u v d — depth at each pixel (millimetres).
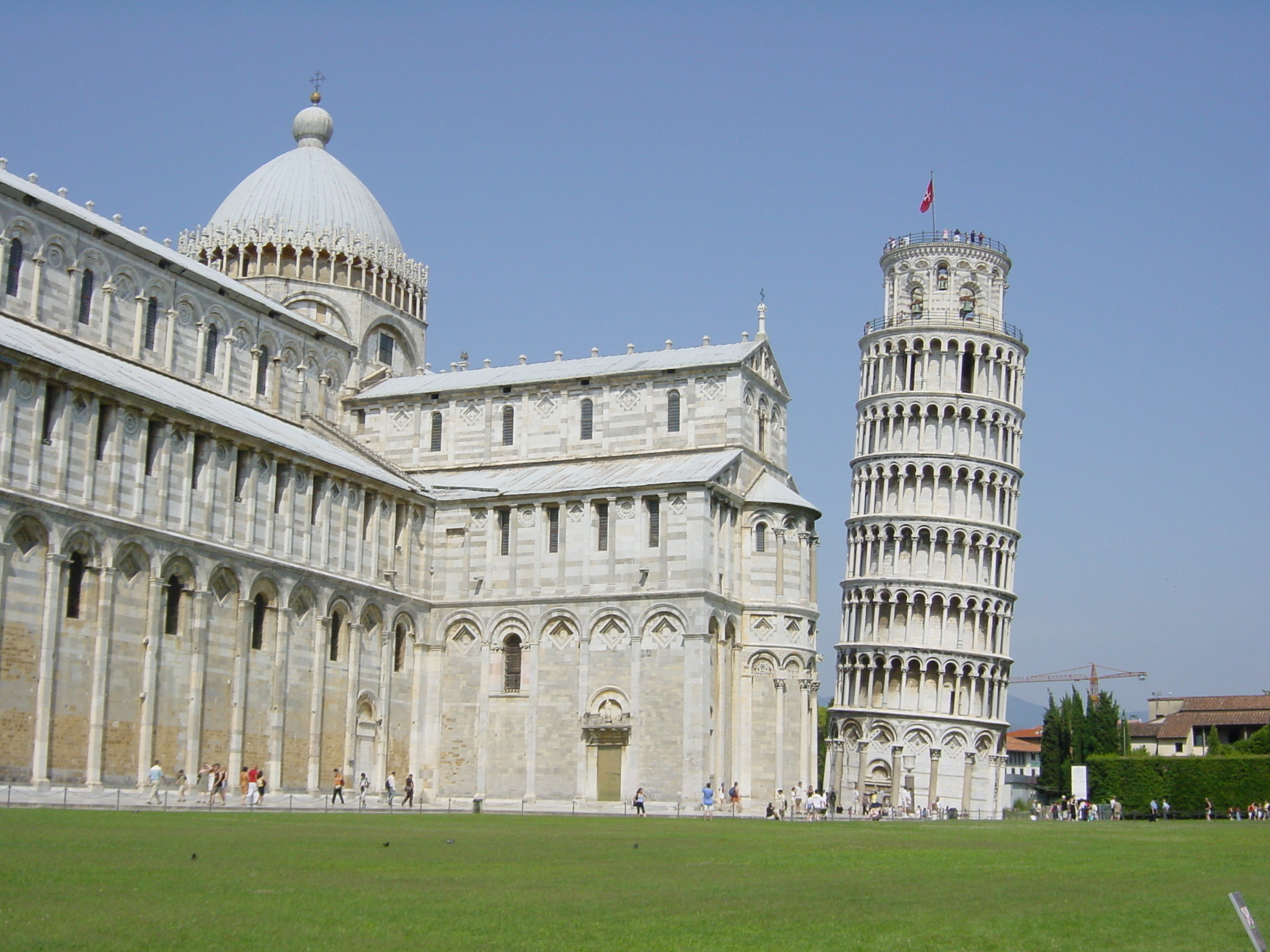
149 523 76625
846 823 86125
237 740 81875
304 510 89500
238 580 82750
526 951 24250
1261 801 136250
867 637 146750
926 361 149750
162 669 77000
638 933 26484
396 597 97750
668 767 92438
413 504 100875
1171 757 142625
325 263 115938
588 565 97312
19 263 83750
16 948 22578
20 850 36219
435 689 100438
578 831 59812
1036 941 27031
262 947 23625
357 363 116125
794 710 100812
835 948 25547
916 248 154250
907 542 147000
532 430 108812
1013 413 151125
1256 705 193250
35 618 69250
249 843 42719
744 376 103875
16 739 67938
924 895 34031
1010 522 149875
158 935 24125
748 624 100188
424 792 98875
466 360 121312
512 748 97438
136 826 49031
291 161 120875
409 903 29250
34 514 68938
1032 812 147750
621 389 106750
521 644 98500
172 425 78500
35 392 70188
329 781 90625
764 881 36781
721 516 98500
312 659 89312
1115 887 37312
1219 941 27453
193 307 97625
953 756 142375
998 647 147375
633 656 94688
